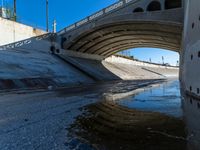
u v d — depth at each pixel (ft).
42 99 76.54
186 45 91.71
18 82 116.26
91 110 56.29
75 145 28.86
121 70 301.22
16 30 190.08
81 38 208.03
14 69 131.13
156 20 144.05
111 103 69.15
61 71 171.32
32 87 119.34
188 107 57.52
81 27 197.77
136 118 46.09
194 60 67.87
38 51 202.59
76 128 37.83
